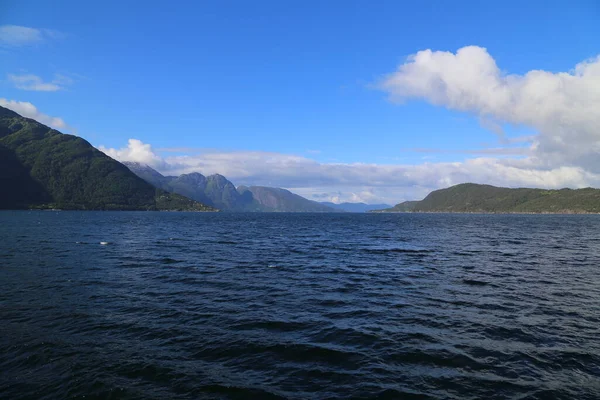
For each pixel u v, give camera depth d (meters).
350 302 19.22
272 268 29.92
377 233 77.75
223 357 12.12
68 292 20.42
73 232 67.00
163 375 10.77
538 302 19.31
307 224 124.50
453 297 20.38
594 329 15.05
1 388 9.88
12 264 29.41
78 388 9.94
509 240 60.50
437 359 12.07
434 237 66.56
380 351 12.69
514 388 10.20
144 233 69.25
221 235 67.94
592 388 10.22
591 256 39.22
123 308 17.55
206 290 21.67
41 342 13.05
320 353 12.51
